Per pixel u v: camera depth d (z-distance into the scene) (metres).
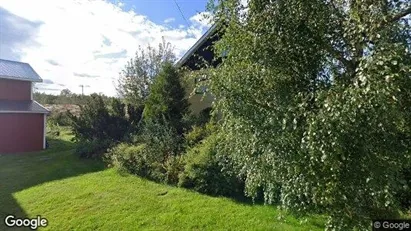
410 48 2.44
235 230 5.22
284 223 5.30
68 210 6.51
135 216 6.00
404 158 2.45
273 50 3.18
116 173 9.08
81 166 10.45
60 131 20.41
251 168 3.67
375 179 2.40
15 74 16.50
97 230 5.56
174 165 8.04
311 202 3.03
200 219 5.70
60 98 32.53
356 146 2.40
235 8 3.50
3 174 10.09
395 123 2.37
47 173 9.87
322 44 3.00
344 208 2.73
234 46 3.49
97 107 12.76
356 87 2.34
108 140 11.75
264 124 3.20
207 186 7.07
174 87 10.68
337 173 2.54
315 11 3.01
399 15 2.67
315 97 2.74
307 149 2.65
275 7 3.13
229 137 3.92
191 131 9.23
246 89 3.35
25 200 7.31
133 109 13.16
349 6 2.92
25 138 15.71
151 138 9.53
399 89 2.22
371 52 2.44
